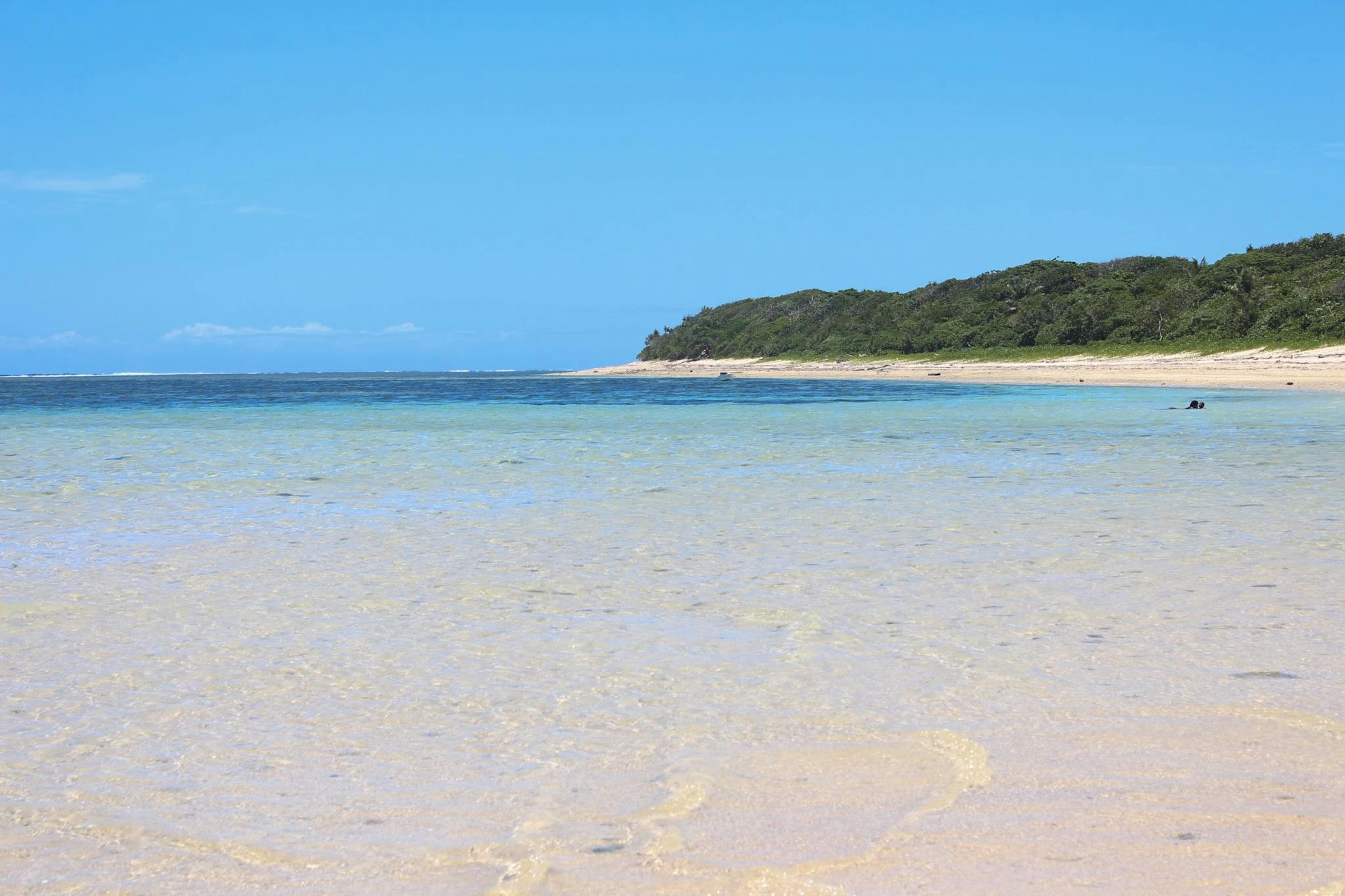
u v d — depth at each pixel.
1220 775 4.88
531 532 12.51
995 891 3.84
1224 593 8.70
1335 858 4.04
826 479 17.92
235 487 17.28
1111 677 6.46
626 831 4.42
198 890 4.02
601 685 6.50
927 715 5.82
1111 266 113.56
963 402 49.41
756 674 6.68
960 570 9.93
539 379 158.50
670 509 14.34
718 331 164.38
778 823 4.45
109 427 36.31
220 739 5.59
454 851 4.29
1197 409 37.88
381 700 6.25
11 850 4.34
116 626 8.10
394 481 18.03
